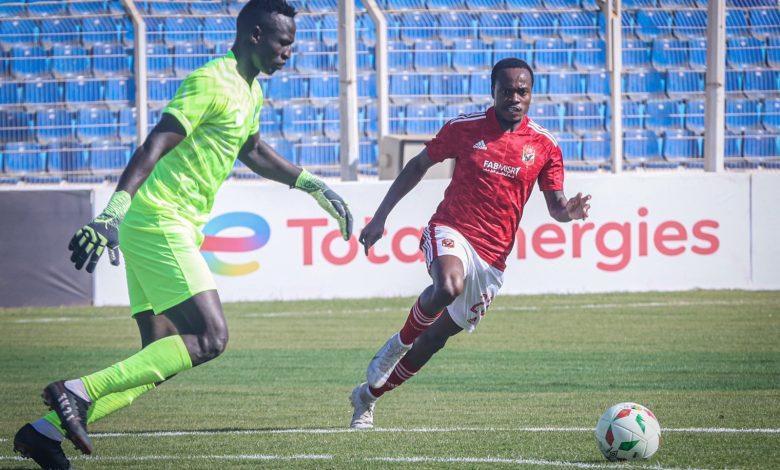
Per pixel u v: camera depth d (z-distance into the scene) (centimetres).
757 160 6469
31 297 4900
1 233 4859
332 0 7025
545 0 7188
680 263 5250
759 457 1739
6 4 6969
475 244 2070
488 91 6975
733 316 4350
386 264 5097
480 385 2772
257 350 3566
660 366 3091
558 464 1681
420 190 5094
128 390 1662
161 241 1681
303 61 6900
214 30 6888
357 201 5062
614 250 5203
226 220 4956
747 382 2773
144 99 5969
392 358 2067
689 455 1756
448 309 2119
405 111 6881
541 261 5159
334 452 1809
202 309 1655
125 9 5950
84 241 1526
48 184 6656
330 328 4144
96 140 6762
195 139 1705
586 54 7131
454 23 7088
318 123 6850
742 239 5278
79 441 1526
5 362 3303
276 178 1962
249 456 1775
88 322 4397
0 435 2067
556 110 7025
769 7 6881
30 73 6944
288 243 5016
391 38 7038
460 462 1703
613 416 1716
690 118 7075
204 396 2627
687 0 7238
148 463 1719
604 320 4275
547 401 2480
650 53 7125
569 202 2016
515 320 4316
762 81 6981
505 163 2050
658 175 5212
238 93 1719
